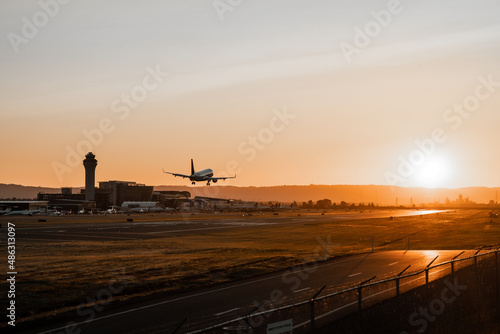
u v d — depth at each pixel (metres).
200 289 30.55
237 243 74.25
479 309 22.80
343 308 23.88
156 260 45.38
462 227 117.00
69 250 58.75
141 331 20.17
